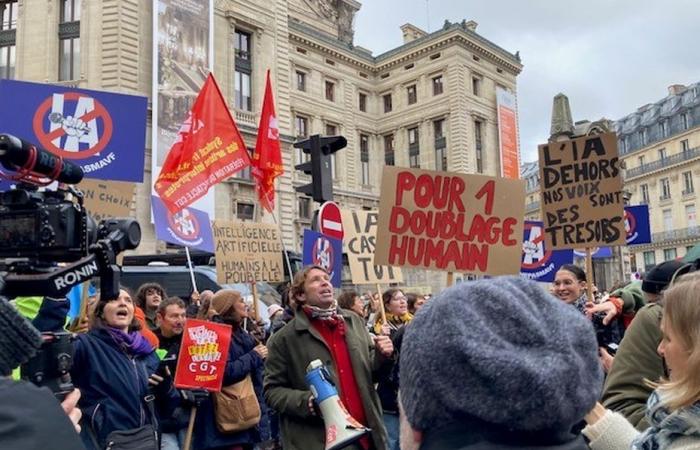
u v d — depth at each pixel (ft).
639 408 9.20
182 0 85.51
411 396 4.35
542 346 4.20
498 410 3.95
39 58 85.56
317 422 14.06
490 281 4.67
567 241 20.93
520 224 17.88
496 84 159.33
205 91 25.72
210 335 16.28
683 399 6.08
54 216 8.00
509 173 155.53
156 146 80.02
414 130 157.48
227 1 98.73
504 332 4.23
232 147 26.13
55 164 8.45
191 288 40.22
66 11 86.63
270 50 105.29
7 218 8.06
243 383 18.17
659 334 9.39
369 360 15.15
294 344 14.67
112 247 8.97
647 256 194.18
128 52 82.17
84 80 82.17
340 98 153.58
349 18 170.60
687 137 181.98
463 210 18.15
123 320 14.08
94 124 19.94
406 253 18.20
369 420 14.35
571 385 4.08
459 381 4.06
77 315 18.70
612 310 15.60
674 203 186.80
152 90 83.46
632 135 208.13
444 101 149.59
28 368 7.10
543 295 4.66
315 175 27.14
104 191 20.89
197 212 29.84
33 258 8.14
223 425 17.54
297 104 141.38
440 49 151.33
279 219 101.30
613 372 9.75
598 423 7.04
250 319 25.02
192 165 24.94
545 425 4.03
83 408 13.01
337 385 14.28
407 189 18.35
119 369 13.52
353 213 24.34
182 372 15.80
